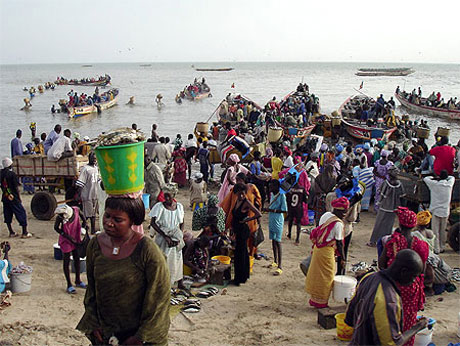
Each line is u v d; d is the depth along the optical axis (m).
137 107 50.19
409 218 5.65
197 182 11.98
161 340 3.38
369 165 16.00
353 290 7.19
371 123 27.34
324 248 6.98
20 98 62.81
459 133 32.12
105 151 3.32
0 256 9.26
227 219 8.77
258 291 7.89
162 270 3.36
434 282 7.70
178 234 7.40
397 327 3.75
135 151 3.41
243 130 21.38
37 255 9.53
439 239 9.97
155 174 10.53
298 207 10.43
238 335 6.30
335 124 27.64
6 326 6.44
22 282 7.66
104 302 3.37
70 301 7.40
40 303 7.29
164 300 3.40
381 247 6.94
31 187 14.90
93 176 10.28
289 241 10.74
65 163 11.60
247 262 8.12
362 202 13.56
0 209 13.23
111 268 3.32
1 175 10.28
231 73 170.12
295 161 13.59
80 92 74.69
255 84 95.06
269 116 26.88
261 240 8.86
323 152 15.13
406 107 46.84
